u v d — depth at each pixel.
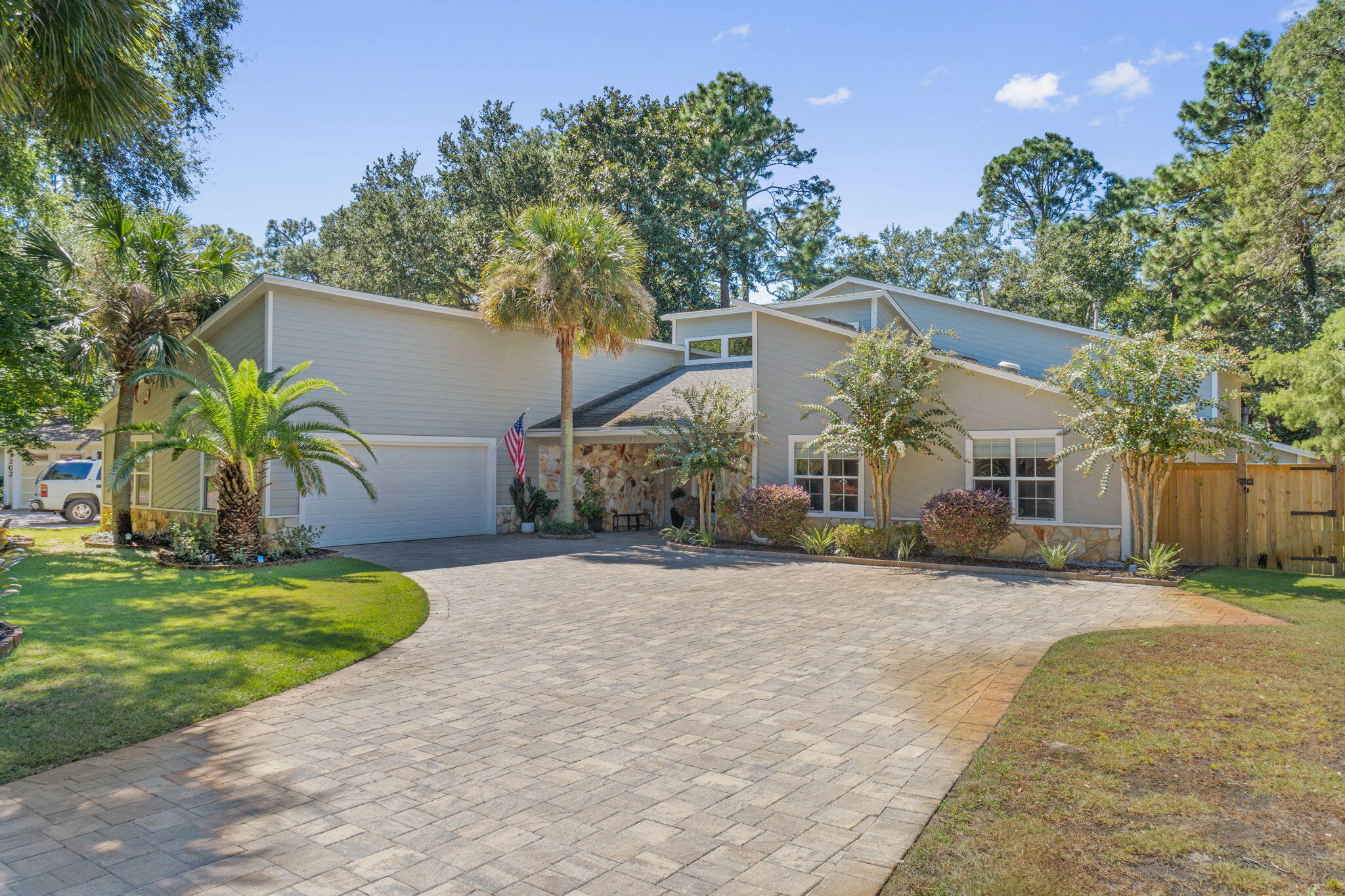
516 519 20.02
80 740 5.11
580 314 17.75
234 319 16.92
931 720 5.51
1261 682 6.08
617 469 21.80
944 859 3.46
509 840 3.76
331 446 13.75
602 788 4.37
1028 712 5.52
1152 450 11.65
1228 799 4.02
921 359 14.23
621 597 10.61
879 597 10.57
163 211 17.55
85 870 3.47
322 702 6.05
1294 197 19.00
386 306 17.27
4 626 7.88
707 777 4.53
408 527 17.89
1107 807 3.95
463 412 18.89
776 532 15.38
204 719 5.66
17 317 14.15
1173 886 3.19
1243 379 18.86
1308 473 12.23
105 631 8.17
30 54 7.34
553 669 7.01
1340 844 3.51
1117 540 13.06
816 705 5.89
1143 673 6.43
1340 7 18.42
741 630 8.54
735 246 36.00
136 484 20.73
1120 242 30.88
